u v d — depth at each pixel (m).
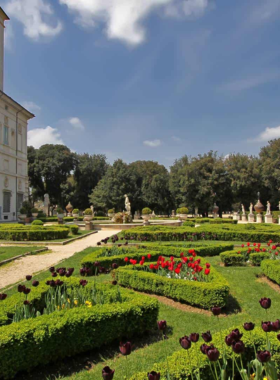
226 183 41.59
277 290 6.80
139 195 49.28
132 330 4.39
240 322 4.90
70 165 51.97
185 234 15.01
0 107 31.86
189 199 42.16
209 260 9.80
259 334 3.38
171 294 6.03
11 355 3.46
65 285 5.56
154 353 3.94
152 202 48.66
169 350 4.01
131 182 47.91
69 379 3.47
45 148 52.44
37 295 4.96
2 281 7.67
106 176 48.28
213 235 15.06
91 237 17.70
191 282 5.88
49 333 3.69
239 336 2.58
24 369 3.58
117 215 24.80
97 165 54.47
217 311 3.12
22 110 36.75
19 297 4.84
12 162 34.75
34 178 50.31
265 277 7.77
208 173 40.78
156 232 14.87
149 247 10.62
